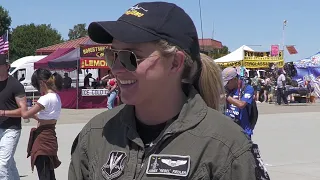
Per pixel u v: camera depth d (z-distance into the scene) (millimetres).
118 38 1747
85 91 24438
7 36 21703
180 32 1837
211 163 1774
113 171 1860
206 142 1792
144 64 1800
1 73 5949
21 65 32000
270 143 11727
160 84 1841
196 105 1893
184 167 1753
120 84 1875
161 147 1822
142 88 1827
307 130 14578
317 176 7859
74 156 2094
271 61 34969
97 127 2035
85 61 24062
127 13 1841
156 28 1778
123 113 1955
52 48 40594
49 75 6129
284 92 27484
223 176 1772
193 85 2105
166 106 1896
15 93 5996
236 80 6117
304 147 11078
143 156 1846
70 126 15398
